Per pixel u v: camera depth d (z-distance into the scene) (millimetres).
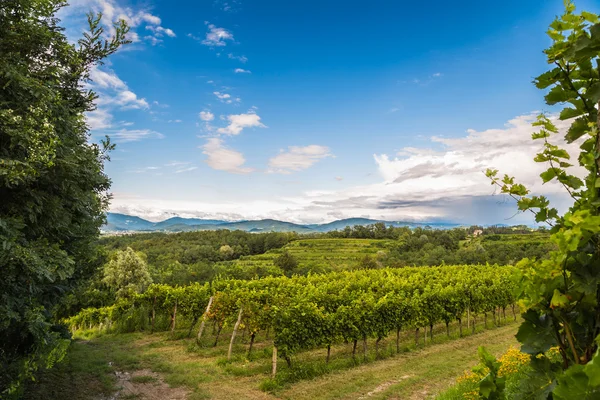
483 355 1797
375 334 13492
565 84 1640
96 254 10180
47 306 8828
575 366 1142
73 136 6965
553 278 1536
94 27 7043
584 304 1483
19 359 6359
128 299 21578
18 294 5867
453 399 7316
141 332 18594
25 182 5332
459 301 17500
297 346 11688
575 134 1600
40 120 5320
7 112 4887
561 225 1675
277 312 11852
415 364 12445
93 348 14555
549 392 1432
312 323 12055
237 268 51656
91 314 24078
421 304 15664
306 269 66625
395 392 9727
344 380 10898
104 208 9750
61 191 6277
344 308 13023
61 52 6594
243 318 14305
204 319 15938
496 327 19703
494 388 1740
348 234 143250
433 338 16812
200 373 11438
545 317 1595
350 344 15992
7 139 5348
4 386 6012
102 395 9023
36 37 5953
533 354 1575
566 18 1510
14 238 4832
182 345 15602
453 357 13227
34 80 5371
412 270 31609
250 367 12156
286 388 10328
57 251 5738
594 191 1524
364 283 20812
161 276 55750
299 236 149000
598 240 1454
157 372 11398
